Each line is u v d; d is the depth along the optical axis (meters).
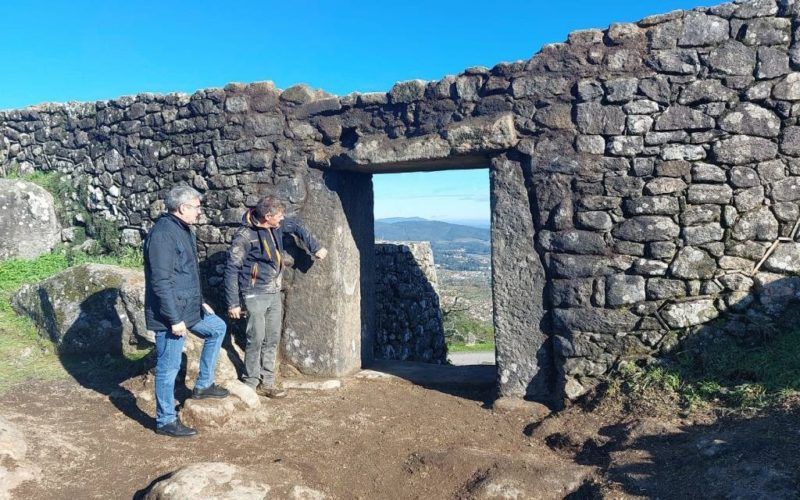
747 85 4.30
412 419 4.68
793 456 3.04
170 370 4.20
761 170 4.30
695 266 4.42
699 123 4.39
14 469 3.45
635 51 4.54
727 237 4.38
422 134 5.22
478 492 3.40
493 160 4.97
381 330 8.66
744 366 4.12
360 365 6.25
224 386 4.70
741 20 4.32
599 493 3.21
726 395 3.97
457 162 5.43
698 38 4.39
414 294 9.84
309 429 4.45
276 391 5.16
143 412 4.70
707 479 3.06
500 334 4.98
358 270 6.14
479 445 4.14
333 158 5.59
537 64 4.80
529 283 4.88
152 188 6.78
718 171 4.37
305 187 5.77
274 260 5.13
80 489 3.44
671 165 4.45
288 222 5.45
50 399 4.98
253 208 5.56
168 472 3.66
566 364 4.71
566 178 4.72
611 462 3.50
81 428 4.35
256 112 5.95
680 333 4.46
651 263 4.50
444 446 4.14
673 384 4.26
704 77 4.39
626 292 4.55
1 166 8.47
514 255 4.91
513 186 4.91
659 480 3.21
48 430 4.21
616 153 4.57
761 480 2.89
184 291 4.16
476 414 4.79
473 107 5.04
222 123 6.10
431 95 5.17
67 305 6.18
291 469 3.66
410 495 3.51
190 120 6.32
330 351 5.70
